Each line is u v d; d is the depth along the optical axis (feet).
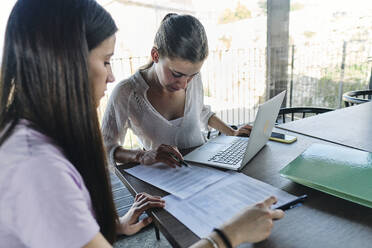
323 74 12.91
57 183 1.39
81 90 1.64
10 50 1.57
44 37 1.51
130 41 11.28
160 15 11.21
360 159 2.97
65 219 1.38
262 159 3.51
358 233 2.08
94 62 1.78
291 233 2.10
